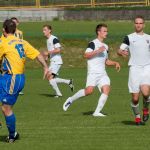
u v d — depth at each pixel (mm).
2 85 25750
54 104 41500
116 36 74500
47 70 26422
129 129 30156
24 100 43906
